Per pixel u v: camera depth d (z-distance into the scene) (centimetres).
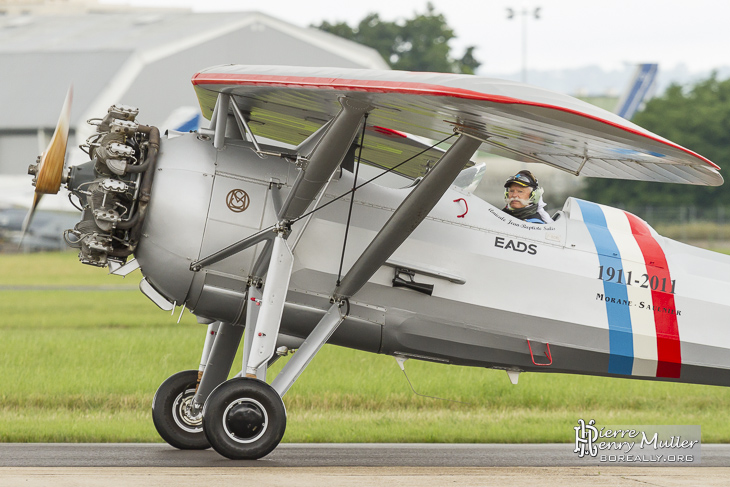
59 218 15488
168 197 2634
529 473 2486
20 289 9638
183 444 2925
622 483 2320
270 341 2548
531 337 2944
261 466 2469
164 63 18188
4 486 2038
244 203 2684
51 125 16725
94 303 8231
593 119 2092
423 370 5000
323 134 2469
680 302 3081
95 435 3147
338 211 2798
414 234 2844
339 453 2914
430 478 2311
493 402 4291
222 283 2722
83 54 18025
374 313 2838
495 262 2905
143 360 4981
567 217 3069
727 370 3138
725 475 2553
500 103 2092
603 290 3000
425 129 2630
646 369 3080
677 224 19212
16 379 4322
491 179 18950
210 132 2745
